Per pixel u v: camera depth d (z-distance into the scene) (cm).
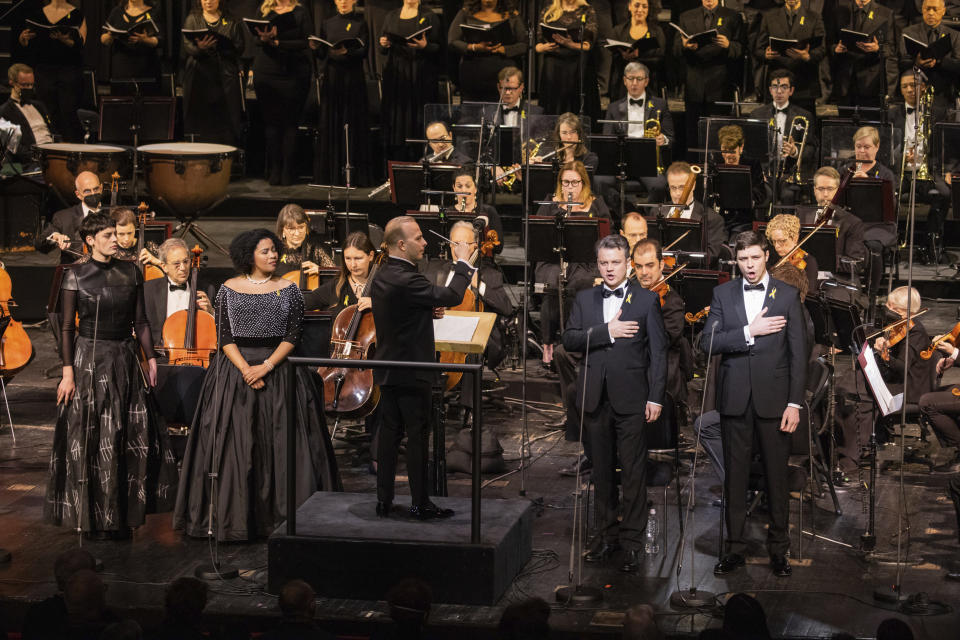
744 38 3838
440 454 2003
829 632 1631
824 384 2098
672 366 2216
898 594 1727
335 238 2808
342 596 1750
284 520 1986
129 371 2000
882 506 2128
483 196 3356
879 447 2348
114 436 1970
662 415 1994
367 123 3841
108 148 3161
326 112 3806
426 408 1825
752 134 3331
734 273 2566
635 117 3534
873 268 2644
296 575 1755
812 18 3778
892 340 2283
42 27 3747
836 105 4025
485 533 1772
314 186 3881
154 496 2027
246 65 4259
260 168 4150
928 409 2222
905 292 2294
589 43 3716
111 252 1989
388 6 4056
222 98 3856
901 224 3553
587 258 2655
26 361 2517
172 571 1859
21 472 2317
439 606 1723
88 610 1440
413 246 1820
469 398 2553
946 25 3775
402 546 1727
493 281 2698
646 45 3731
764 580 1811
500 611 1705
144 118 3528
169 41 4278
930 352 2250
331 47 3722
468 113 3484
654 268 2214
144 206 2819
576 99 3769
